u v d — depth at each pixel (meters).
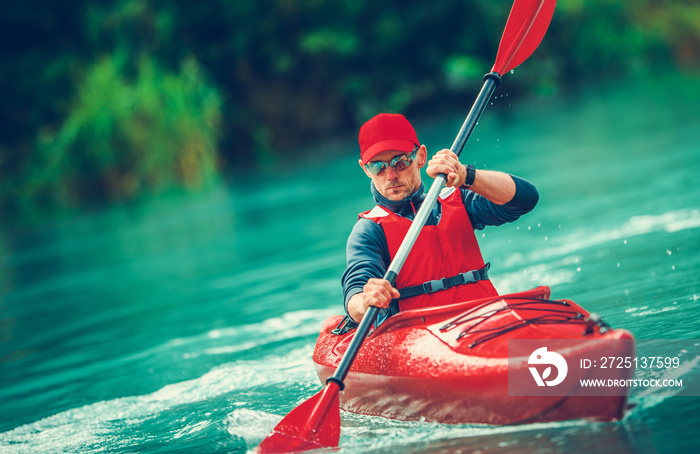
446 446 4.31
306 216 18.69
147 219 25.97
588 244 10.21
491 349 4.54
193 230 20.48
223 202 26.45
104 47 43.50
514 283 8.84
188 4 46.38
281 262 13.34
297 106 47.25
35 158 38.44
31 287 15.78
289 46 47.84
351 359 4.90
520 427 4.37
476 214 5.55
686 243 8.90
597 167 17.64
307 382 6.31
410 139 5.45
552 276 8.80
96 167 34.56
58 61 44.19
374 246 5.41
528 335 4.50
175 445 5.17
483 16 51.31
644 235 9.91
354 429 4.95
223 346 8.19
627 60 57.56
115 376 7.72
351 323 5.89
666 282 7.37
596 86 53.22
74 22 45.38
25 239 27.06
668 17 60.25
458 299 5.28
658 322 6.10
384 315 5.52
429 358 4.77
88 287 14.52
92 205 35.22
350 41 47.75
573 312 4.71
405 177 5.42
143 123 34.03
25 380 8.24
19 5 44.81
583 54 55.84
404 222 5.42
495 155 24.16
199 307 10.77
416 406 4.82
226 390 6.45
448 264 5.32
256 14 47.19
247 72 46.94
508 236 12.16
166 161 34.41
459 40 51.66
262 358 7.36
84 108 35.12
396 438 4.61
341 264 12.11
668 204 11.65
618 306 6.88
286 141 46.75
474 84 50.34
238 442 4.98
